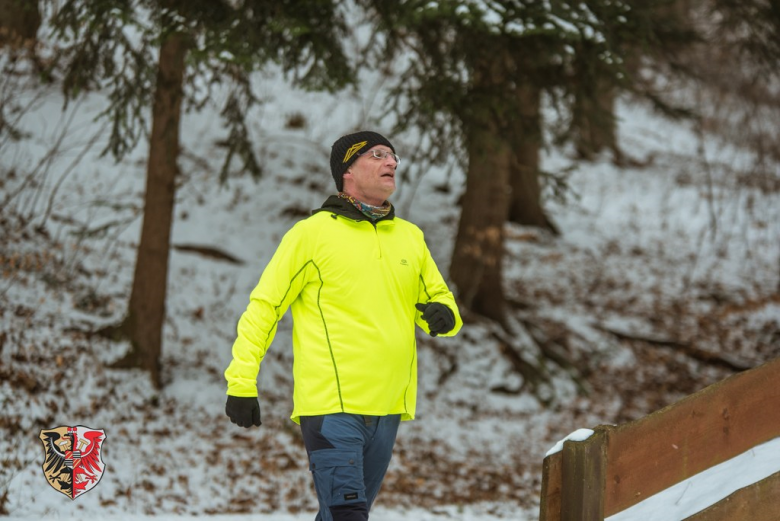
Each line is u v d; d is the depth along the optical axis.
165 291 13.89
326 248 4.74
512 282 21.28
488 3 11.59
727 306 21.81
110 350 13.60
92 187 17.83
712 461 4.76
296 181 21.45
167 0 11.98
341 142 4.94
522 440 15.76
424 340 17.80
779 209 27.30
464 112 13.01
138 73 12.27
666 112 15.68
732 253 24.70
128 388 13.16
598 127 13.83
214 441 12.70
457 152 13.79
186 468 11.58
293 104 25.77
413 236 5.06
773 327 21.08
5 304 13.30
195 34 11.57
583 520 4.30
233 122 13.87
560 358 18.28
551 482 4.43
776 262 24.39
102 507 9.62
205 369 14.70
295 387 4.86
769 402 4.95
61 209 16.84
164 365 14.35
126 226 17.38
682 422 4.66
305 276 4.78
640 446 4.53
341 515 4.58
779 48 15.20
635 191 28.00
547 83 13.49
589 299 21.25
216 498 10.92
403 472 13.14
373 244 4.83
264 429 13.48
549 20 11.50
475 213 18.64
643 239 24.91
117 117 12.38
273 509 10.89
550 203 25.97
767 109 30.80
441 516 10.74
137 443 11.88
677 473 4.65
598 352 19.25
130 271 16.28
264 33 12.11
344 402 4.68
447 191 23.97
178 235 17.94
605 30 12.12
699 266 23.72
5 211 15.75
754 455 5.43
